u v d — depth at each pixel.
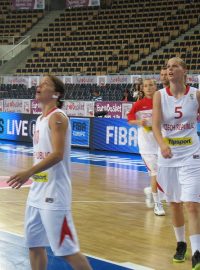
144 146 6.47
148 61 21.14
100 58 22.52
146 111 6.48
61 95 3.31
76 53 23.53
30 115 15.34
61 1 28.33
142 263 4.48
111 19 25.00
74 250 3.19
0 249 4.76
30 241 3.31
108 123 13.69
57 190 3.17
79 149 14.12
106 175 9.70
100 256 4.66
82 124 14.29
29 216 3.29
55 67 22.97
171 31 22.64
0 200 7.19
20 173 3.04
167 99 4.24
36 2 25.34
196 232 4.13
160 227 5.84
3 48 25.53
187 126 4.24
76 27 25.39
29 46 24.95
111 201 7.30
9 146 14.41
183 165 4.21
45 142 3.22
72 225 3.24
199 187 4.15
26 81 20.11
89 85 19.05
